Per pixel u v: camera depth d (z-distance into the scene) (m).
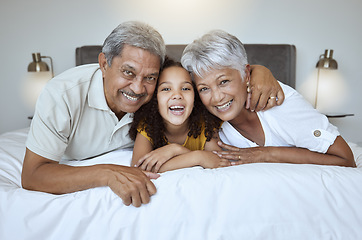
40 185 1.11
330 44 3.30
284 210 0.99
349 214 1.01
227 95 1.22
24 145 1.72
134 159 1.33
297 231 0.99
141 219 0.98
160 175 1.08
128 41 1.11
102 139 1.44
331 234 0.99
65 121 1.22
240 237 0.97
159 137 1.38
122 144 1.51
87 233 0.98
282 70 3.09
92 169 1.06
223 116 1.27
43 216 0.99
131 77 1.16
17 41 3.15
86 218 0.98
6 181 1.22
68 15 3.13
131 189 0.96
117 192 0.97
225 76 1.20
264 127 1.38
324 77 3.35
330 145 1.28
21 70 3.20
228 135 1.48
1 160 1.42
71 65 3.19
